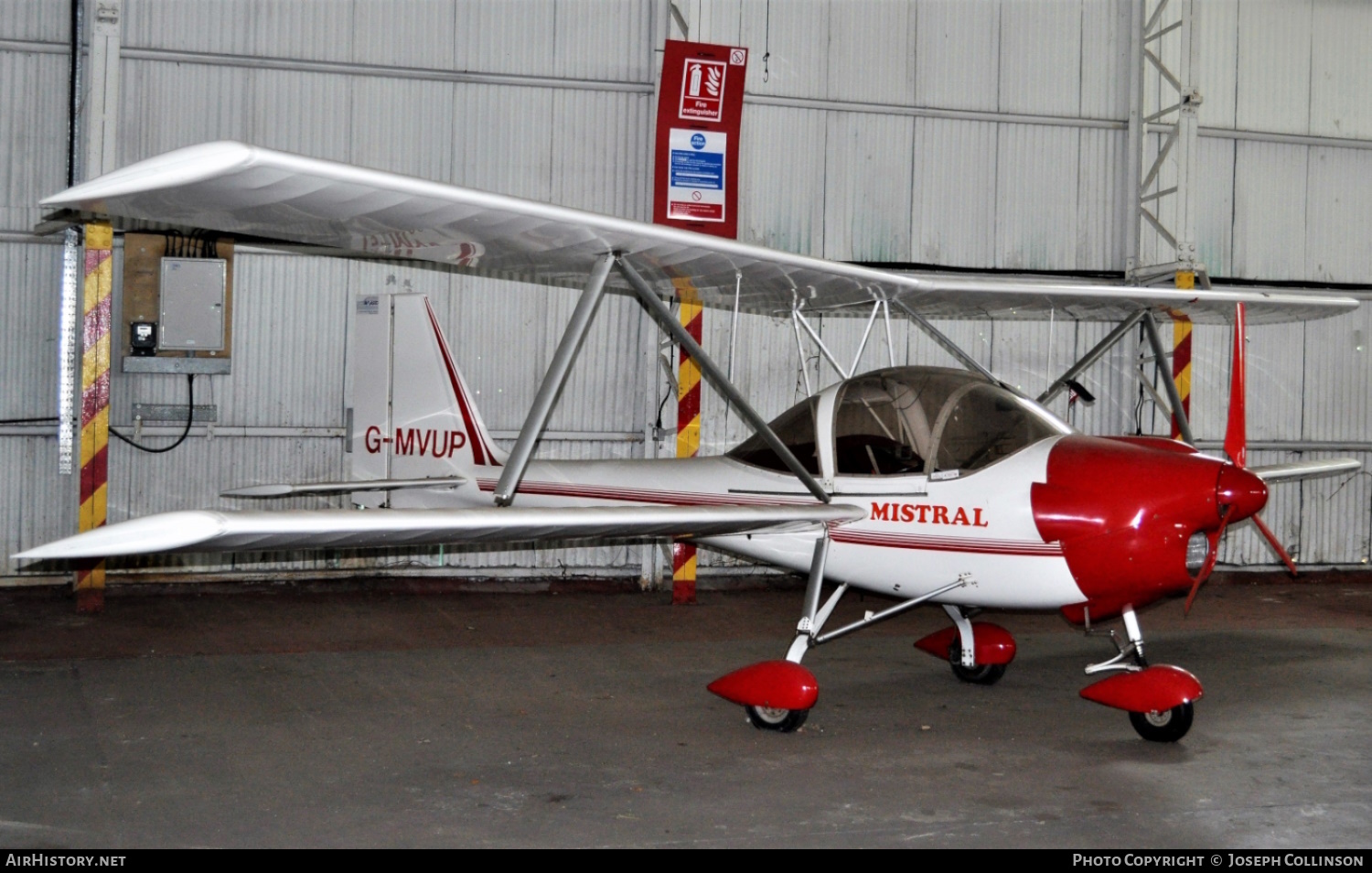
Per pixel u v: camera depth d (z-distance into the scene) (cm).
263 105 724
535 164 768
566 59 770
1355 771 396
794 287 529
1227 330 880
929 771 392
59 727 418
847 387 509
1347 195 907
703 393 798
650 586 782
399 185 330
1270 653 616
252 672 519
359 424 650
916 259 829
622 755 404
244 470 731
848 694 511
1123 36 855
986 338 838
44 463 700
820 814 343
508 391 771
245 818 327
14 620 615
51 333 700
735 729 444
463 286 760
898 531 478
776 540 521
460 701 479
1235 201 887
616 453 790
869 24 813
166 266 679
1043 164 847
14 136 690
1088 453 450
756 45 796
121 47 698
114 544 284
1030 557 449
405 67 745
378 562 752
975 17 830
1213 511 422
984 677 529
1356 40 906
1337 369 906
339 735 420
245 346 727
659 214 713
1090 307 609
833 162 812
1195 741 435
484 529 380
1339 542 907
